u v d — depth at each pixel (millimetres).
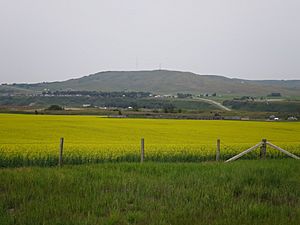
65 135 35469
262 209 9586
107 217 8898
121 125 50344
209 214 9250
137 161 20453
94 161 19547
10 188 11273
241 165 16922
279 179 13547
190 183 12641
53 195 10648
